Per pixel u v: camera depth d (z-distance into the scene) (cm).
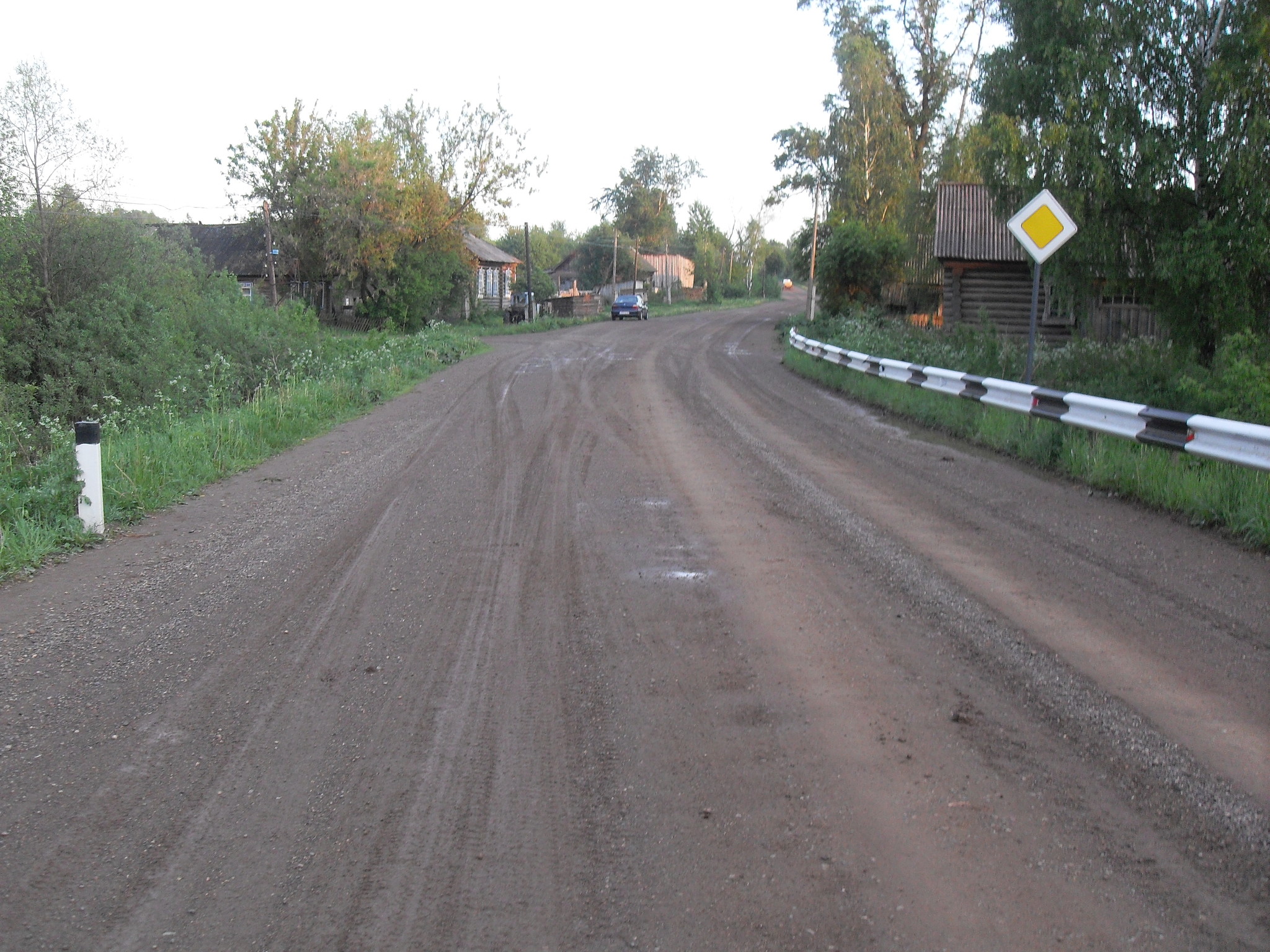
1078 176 1373
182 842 349
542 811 365
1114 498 882
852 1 4438
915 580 639
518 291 6631
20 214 2089
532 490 953
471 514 852
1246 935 288
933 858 328
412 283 4403
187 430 1212
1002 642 525
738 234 11806
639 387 1972
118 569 708
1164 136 1369
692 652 520
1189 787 372
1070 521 795
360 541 769
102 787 388
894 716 438
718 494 921
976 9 4322
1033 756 398
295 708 461
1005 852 331
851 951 283
